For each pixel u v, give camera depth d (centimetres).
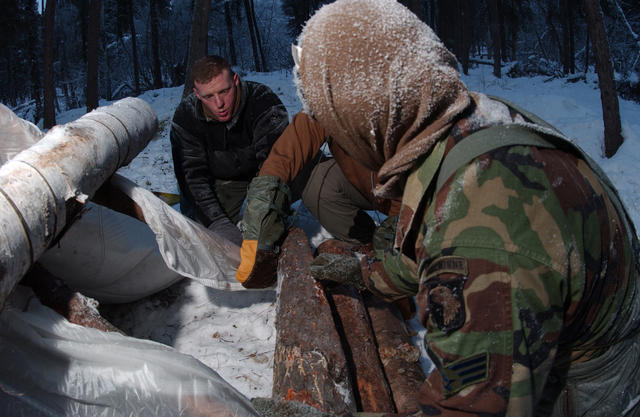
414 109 112
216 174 369
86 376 169
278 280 255
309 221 392
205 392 170
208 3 1016
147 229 286
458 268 100
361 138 120
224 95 321
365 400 215
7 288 159
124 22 3266
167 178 720
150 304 301
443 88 111
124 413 164
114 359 171
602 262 108
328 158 326
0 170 187
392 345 248
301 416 168
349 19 114
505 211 99
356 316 245
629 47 2503
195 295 308
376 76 111
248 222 264
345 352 227
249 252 262
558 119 930
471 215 101
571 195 103
